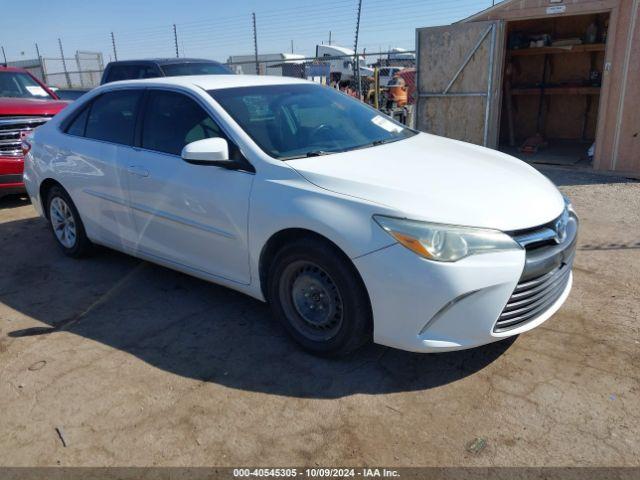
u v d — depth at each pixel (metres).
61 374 3.29
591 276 4.38
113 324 3.90
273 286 3.40
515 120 11.45
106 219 4.57
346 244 2.89
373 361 3.29
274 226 3.23
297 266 3.26
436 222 2.76
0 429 2.82
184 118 3.90
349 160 3.42
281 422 2.79
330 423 2.77
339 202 2.98
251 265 3.49
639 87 7.60
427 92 9.77
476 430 2.67
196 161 3.39
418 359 3.29
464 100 9.46
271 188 3.27
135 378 3.22
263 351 3.46
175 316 3.98
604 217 5.98
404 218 2.79
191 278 4.67
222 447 2.63
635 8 7.38
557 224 3.05
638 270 4.46
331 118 4.09
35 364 3.41
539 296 3.00
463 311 2.77
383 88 16.56
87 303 4.26
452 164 3.48
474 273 2.71
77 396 3.06
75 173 4.72
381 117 4.51
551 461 2.46
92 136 4.65
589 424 2.68
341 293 3.04
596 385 2.97
